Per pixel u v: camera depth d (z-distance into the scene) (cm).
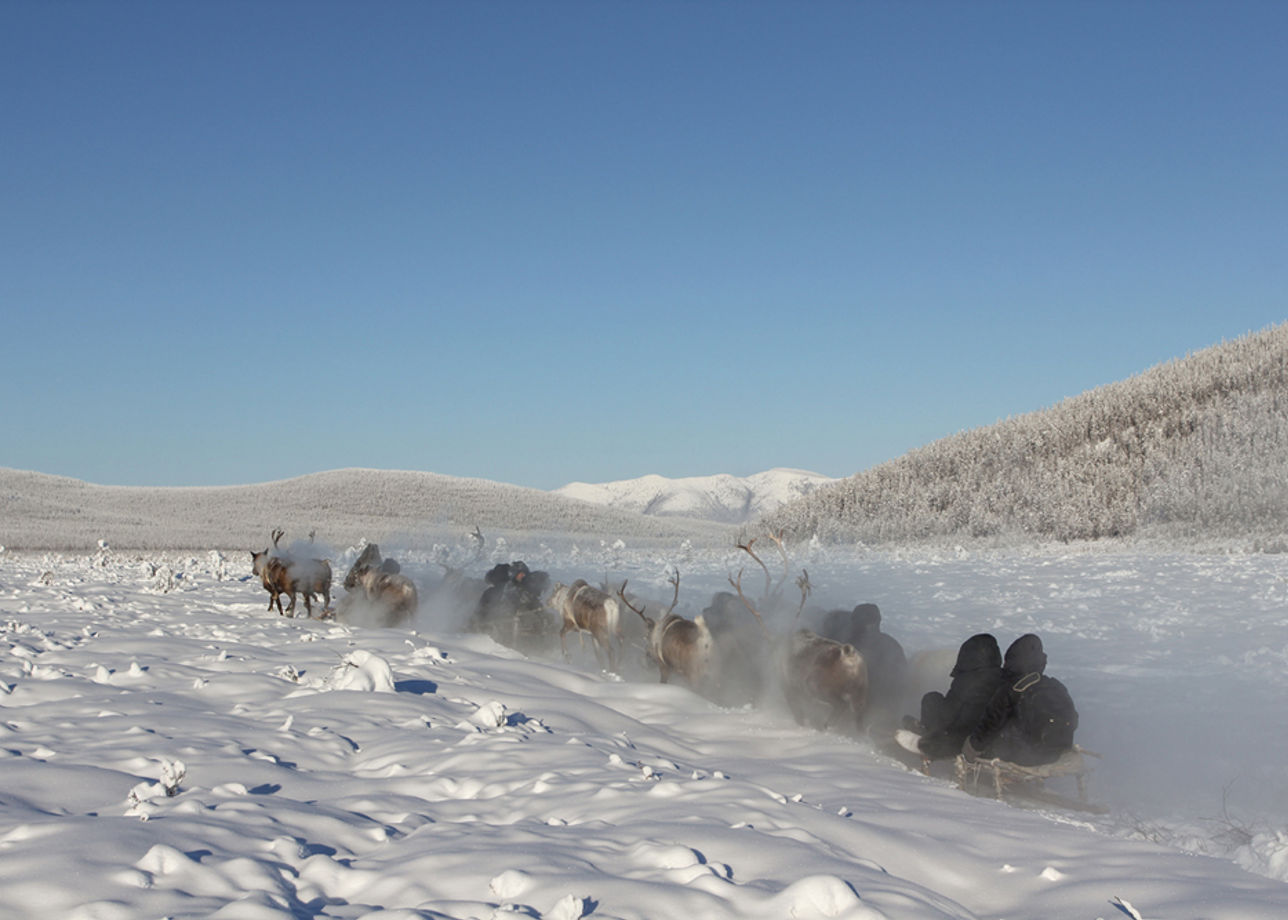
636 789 578
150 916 376
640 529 11069
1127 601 1928
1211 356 6025
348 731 765
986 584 2408
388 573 1673
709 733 923
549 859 443
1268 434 4516
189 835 470
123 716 759
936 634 1551
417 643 1335
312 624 1559
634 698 1072
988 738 730
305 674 1027
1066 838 556
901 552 4097
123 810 527
